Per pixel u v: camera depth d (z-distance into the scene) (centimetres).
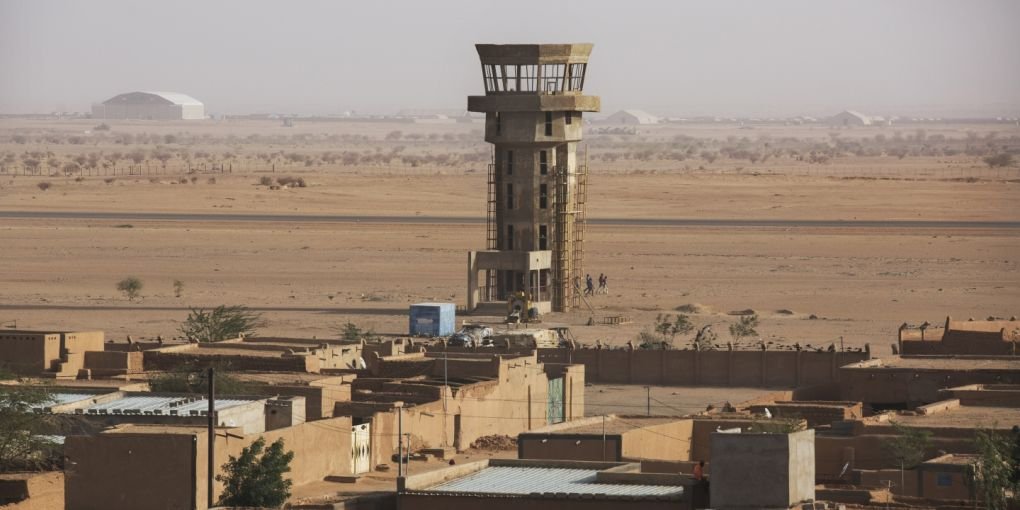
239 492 19138
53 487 18650
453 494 15762
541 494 15550
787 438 14050
